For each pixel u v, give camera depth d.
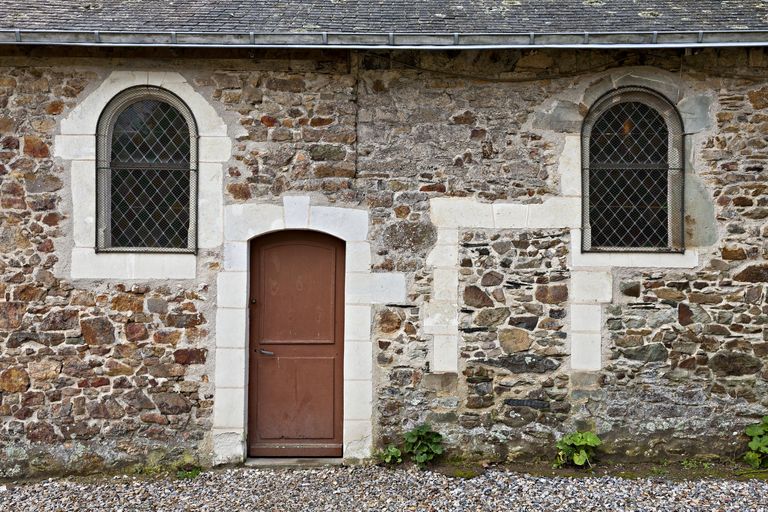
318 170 4.48
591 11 4.68
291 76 4.48
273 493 4.01
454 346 4.46
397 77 4.52
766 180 4.48
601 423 4.44
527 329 4.46
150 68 4.41
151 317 4.39
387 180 4.50
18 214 4.36
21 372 4.33
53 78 4.38
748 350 4.44
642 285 4.46
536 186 4.49
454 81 4.52
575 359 4.45
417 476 4.24
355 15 4.59
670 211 4.52
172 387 4.39
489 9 4.74
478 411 4.45
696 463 4.39
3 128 4.36
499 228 4.48
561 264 4.48
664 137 4.57
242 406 4.43
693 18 4.49
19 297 4.35
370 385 4.46
